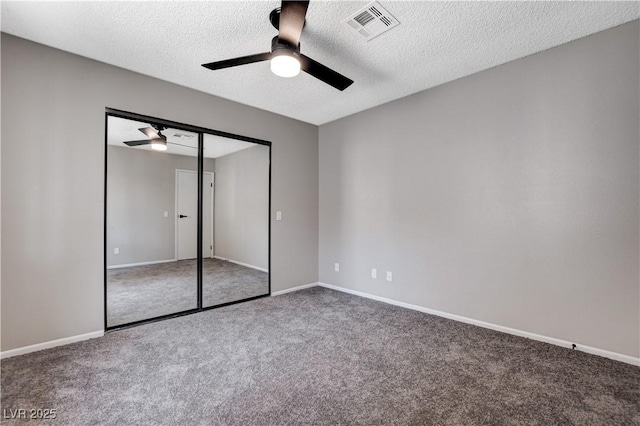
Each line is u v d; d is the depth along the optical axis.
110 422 1.52
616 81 2.13
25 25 2.08
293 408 1.65
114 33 2.18
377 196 3.65
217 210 3.74
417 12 1.96
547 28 2.14
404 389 1.82
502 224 2.66
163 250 3.38
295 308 3.34
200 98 3.20
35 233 2.28
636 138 2.06
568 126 2.32
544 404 1.68
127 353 2.26
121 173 3.07
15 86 2.21
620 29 2.11
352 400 1.72
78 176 2.46
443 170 3.05
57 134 2.38
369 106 3.67
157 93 2.90
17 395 1.73
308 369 2.05
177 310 3.18
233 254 3.82
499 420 1.55
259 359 2.19
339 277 4.11
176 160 3.45
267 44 2.33
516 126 2.58
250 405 1.67
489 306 2.75
